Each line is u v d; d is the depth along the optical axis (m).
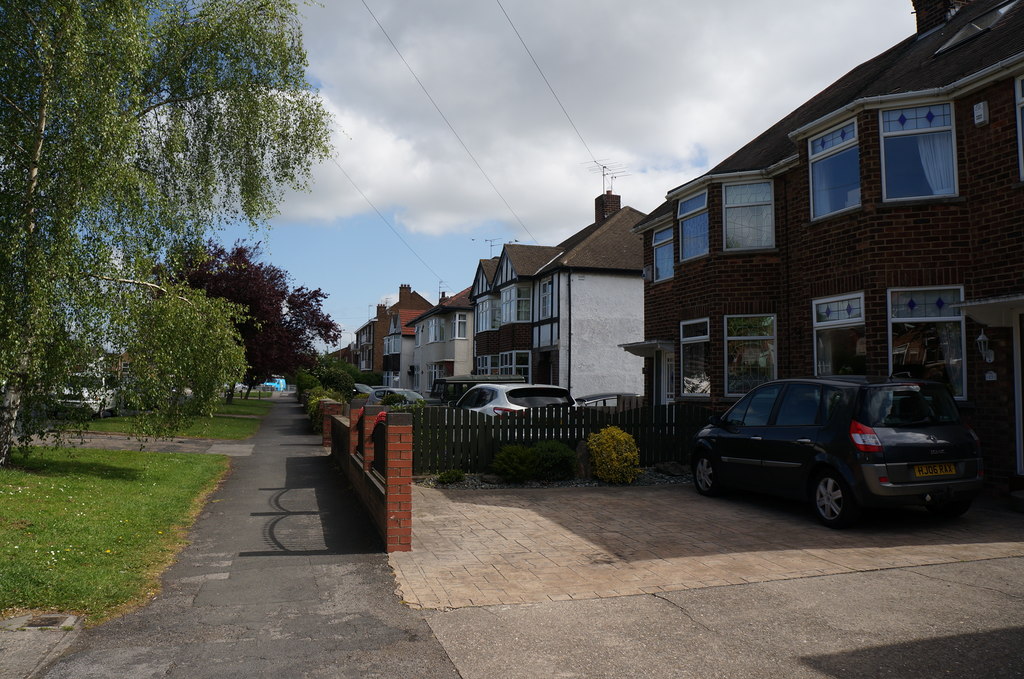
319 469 13.47
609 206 35.59
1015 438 9.69
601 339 29.89
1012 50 10.07
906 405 7.84
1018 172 9.89
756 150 17.30
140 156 12.21
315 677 4.01
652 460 13.09
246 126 12.88
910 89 11.68
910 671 4.02
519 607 5.23
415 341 64.38
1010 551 6.75
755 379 14.51
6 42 9.65
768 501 9.69
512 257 35.00
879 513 8.66
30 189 9.90
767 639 4.54
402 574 6.16
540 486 11.15
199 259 12.84
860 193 11.88
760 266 14.51
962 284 10.71
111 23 9.76
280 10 12.68
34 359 9.96
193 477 11.74
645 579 5.94
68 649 4.41
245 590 5.69
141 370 10.55
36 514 7.61
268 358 28.84
